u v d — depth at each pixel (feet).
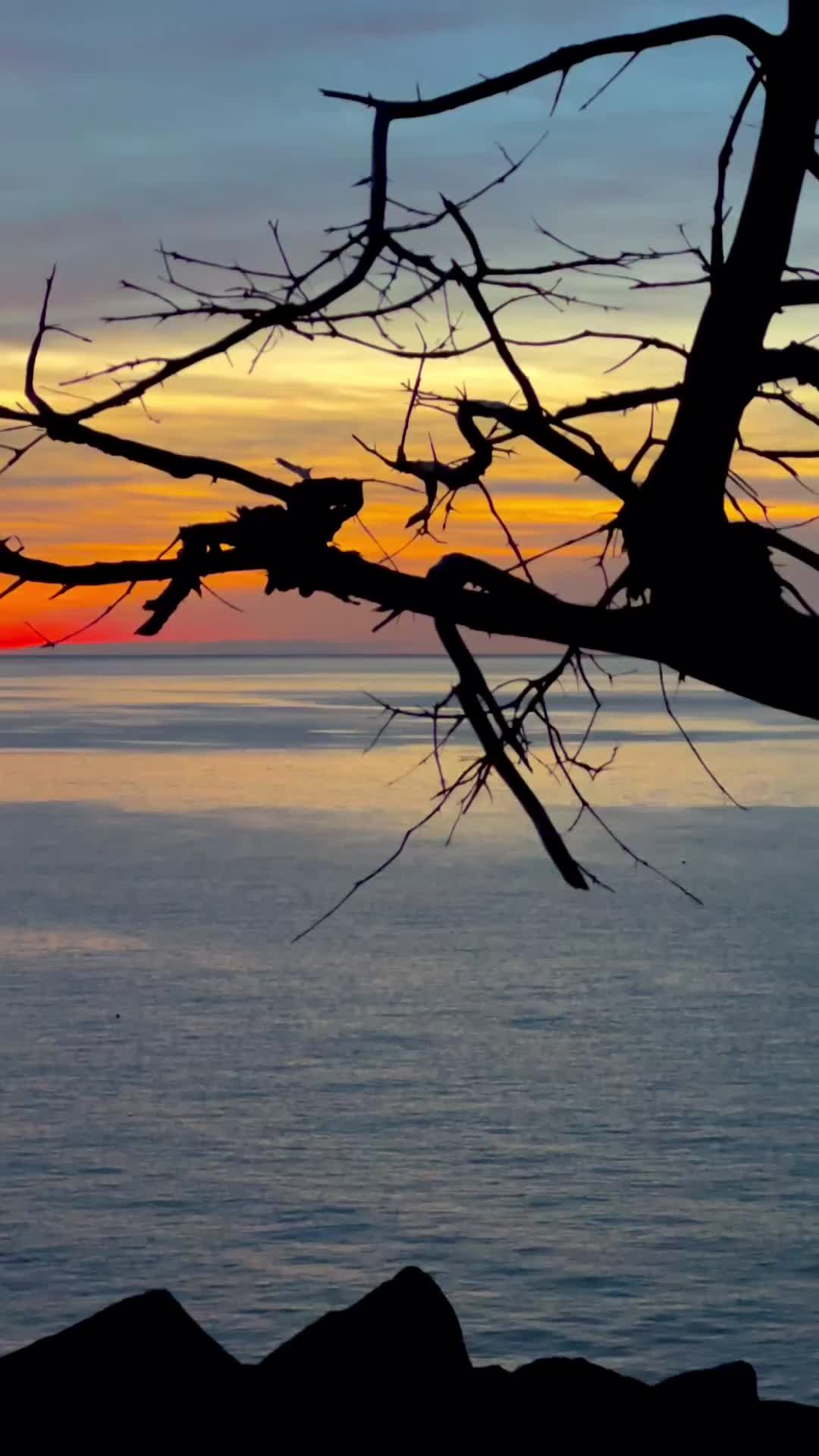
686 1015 166.91
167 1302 21.12
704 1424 20.35
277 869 287.89
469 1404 20.27
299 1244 98.12
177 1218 102.53
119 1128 123.54
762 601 13.01
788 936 217.36
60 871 281.74
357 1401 19.89
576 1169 113.39
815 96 13.00
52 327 12.07
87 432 12.08
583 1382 21.01
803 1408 21.34
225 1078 139.74
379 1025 162.40
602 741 622.13
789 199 13.03
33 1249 96.48
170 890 260.42
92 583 12.20
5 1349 80.89
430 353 13.07
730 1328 84.58
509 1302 88.84
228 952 205.05
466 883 275.18
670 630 13.05
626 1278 91.91
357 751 570.05
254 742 625.00
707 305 13.14
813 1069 142.51
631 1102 132.05
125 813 386.93
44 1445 19.03
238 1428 19.49
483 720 12.44
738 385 12.98
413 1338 20.85
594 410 13.39
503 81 12.92
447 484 13.15
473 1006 171.53
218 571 12.55
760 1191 108.06
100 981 184.34
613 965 197.16
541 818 12.06
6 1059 145.79
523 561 13.05
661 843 324.39
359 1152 117.50
